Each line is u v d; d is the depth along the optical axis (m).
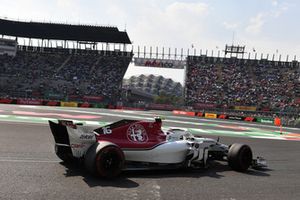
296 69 58.47
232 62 61.03
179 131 8.55
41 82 54.91
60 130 7.35
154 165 7.57
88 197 5.64
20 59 59.56
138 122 7.69
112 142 7.13
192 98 55.34
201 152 8.20
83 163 7.43
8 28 60.06
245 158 8.72
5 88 52.75
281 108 49.88
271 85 56.00
